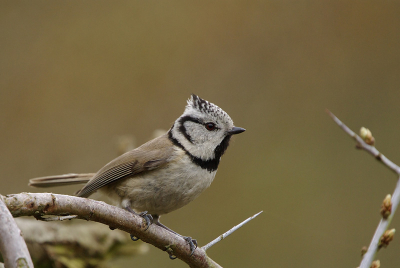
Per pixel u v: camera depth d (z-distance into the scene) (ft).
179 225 40.40
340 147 43.75
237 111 44.52
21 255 10.59
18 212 13.00
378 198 41.09
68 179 24.80
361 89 44.62
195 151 23.36
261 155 43.47
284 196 41.81
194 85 44.34
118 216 16.28
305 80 45.47
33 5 45.55
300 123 44.55
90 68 43.60
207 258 18.70
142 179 22.31
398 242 37.40
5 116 41.27
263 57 45.93
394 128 43.45
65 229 25.82
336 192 41.78
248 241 39.63
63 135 41.42
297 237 39.86
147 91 43.55
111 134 41.78
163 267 37.14
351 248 38.81
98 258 25.95
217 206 41.63
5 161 39.73
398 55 45.42
